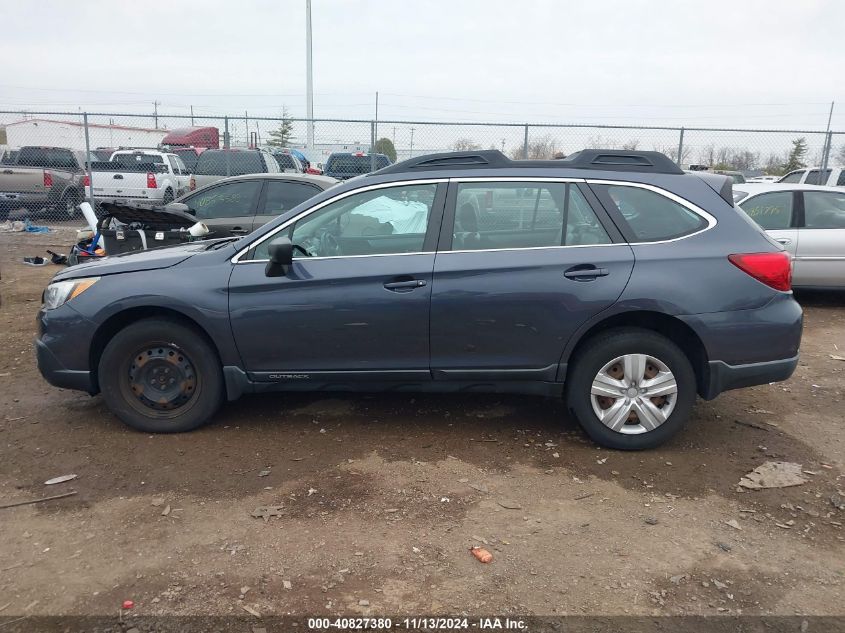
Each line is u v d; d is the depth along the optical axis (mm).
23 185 15984
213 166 15969
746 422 4719
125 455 4086
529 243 4070
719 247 3973
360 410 4832
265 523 3350
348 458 4066
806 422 4738
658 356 4031
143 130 20234
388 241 4156
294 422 4605
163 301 4133
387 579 2920
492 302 3990
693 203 4066
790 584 2924
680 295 3904
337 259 4125
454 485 3752
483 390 4211
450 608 2738
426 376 4168
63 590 2834
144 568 2986
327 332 4105
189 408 4328
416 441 4320
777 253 3996
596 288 3939
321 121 13555
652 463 4051
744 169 17188
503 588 2871
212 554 3094
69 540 3201
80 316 4211
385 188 4207
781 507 3566
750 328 3932
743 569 3029
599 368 4070
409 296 4020
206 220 8008
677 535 3299
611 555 3123
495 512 3482
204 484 3738
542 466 3996
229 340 4164
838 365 6102
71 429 4469
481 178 4152
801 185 8414
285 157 19391
